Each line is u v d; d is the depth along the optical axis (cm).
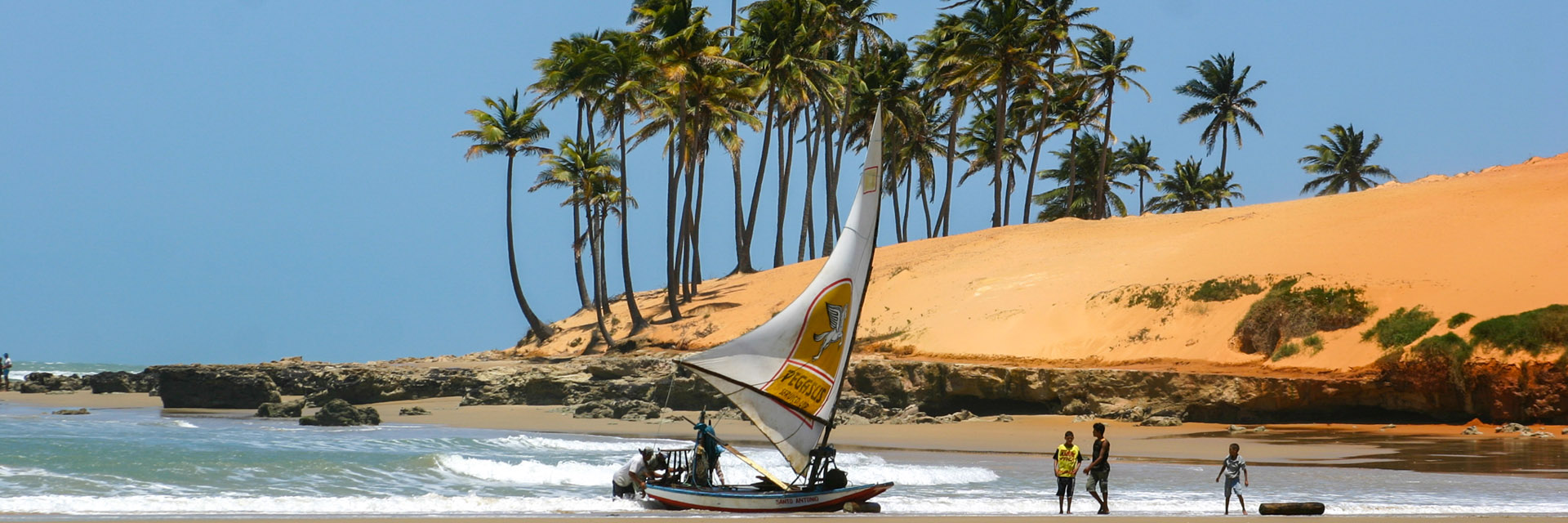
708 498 1891
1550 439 3372
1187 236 5741
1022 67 7281
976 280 5675
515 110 6981
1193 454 3083
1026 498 2150
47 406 5603
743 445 3378
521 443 3353
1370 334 4112
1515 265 4291
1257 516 1781
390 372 5572
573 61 6212
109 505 1819
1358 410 4022
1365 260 4684
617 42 6384
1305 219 5544
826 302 2036
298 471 2481
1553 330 3694
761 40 6675
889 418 4309
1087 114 8475
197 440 3322
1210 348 4403
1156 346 4525
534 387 5281
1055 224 6812
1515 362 3672
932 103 8600
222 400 5591
